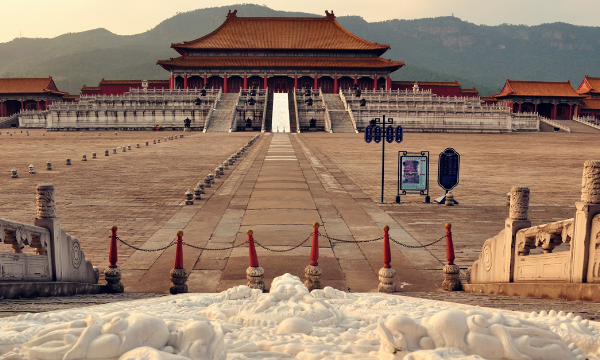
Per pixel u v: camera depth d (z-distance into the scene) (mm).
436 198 28859
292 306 6758
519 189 12773
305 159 52844
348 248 19031
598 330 5035
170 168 44438
